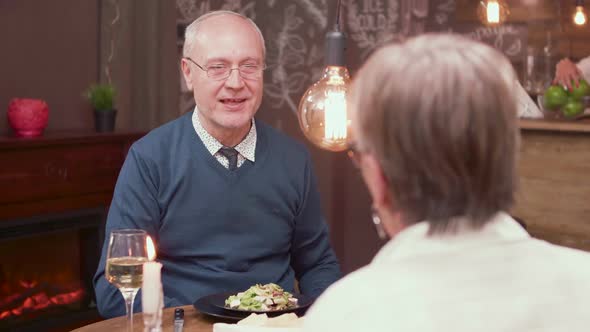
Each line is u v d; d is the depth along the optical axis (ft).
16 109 12.92
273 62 17.66
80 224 13.43
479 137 2.97
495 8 13.83
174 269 7.52
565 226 11.16
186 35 7.72
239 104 7.42
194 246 7.54
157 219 7.53
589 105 11.37
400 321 2.85
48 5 14.23
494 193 3.04
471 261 3.00
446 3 16.63
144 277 4.69
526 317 2.91
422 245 3.05
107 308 7.09
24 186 12.56
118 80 15.25
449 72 2.98
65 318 13.37
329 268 8.02
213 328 5.95
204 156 7.55
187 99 17.19
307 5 17.30
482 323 2.87
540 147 11.25
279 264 7.77
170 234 7.53
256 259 7.62
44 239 13.60
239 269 7.54
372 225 17.24
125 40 15.30
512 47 16.31
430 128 2.96
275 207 7.70
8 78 13.66
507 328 2.88
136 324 6.37
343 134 5.83
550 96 11.37
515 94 3.10
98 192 13.76
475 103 2.95
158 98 15.97
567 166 11.06
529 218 11.44
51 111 14.38
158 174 7.50
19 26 13.79
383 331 2.84
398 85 3.02
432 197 3.06
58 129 14.49
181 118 7.77
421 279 2.94
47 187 12.90
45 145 12.78
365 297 2.92
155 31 15.66
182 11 16.93
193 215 7.51
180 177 7.48
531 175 11.36
